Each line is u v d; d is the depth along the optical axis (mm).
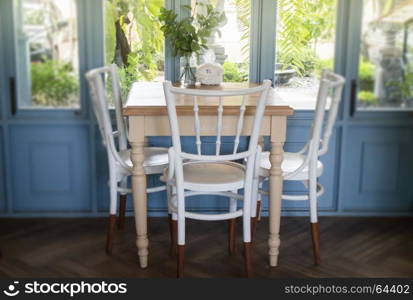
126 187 3461
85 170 3723
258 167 2930
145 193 2889
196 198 3744
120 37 3564
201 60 3576
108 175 3729
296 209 3791
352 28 3568
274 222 2943
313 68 3631
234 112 2740
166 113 2740
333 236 3473
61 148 3686
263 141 3615
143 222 2934
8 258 3121
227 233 3496
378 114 3736
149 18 3537
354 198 3809
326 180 3781
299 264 3082
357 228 3604
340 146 3725
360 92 3709
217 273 2957
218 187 2713
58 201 3756
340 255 3203
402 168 3791
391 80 3699
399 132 3746
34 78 3613
